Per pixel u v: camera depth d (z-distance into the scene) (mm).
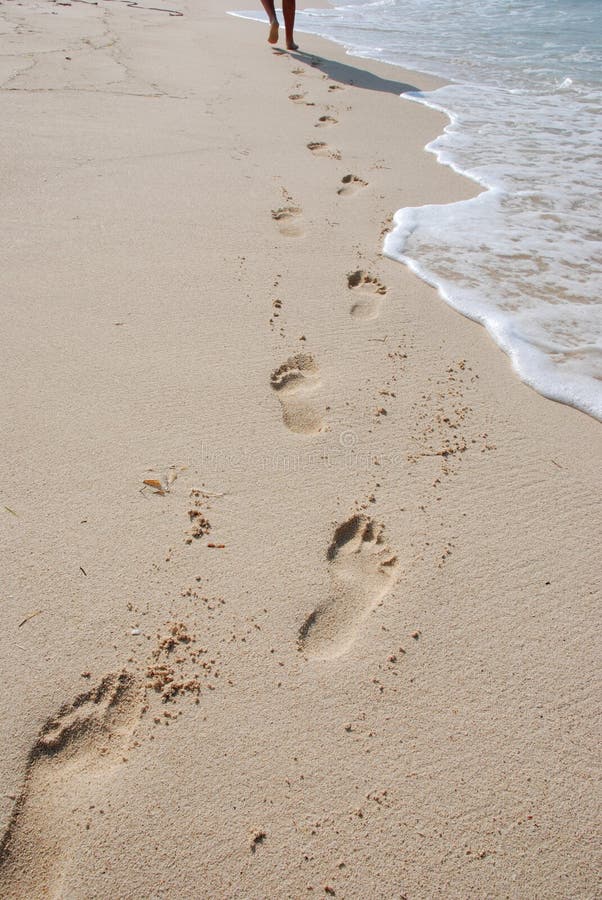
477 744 1300
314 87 5160
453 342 2385
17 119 3969
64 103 4305
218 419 1984
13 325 2279
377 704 1353
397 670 1413
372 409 2070
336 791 1223
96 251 2736
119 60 5363
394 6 9414
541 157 4023
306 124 4367
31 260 2645
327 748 1282
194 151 3766
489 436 2002
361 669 1412
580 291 2689
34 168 3387
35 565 1556
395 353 2309
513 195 3506
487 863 1148
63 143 3701
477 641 1474
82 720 1300
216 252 2801
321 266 2768
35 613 1462
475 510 1769
